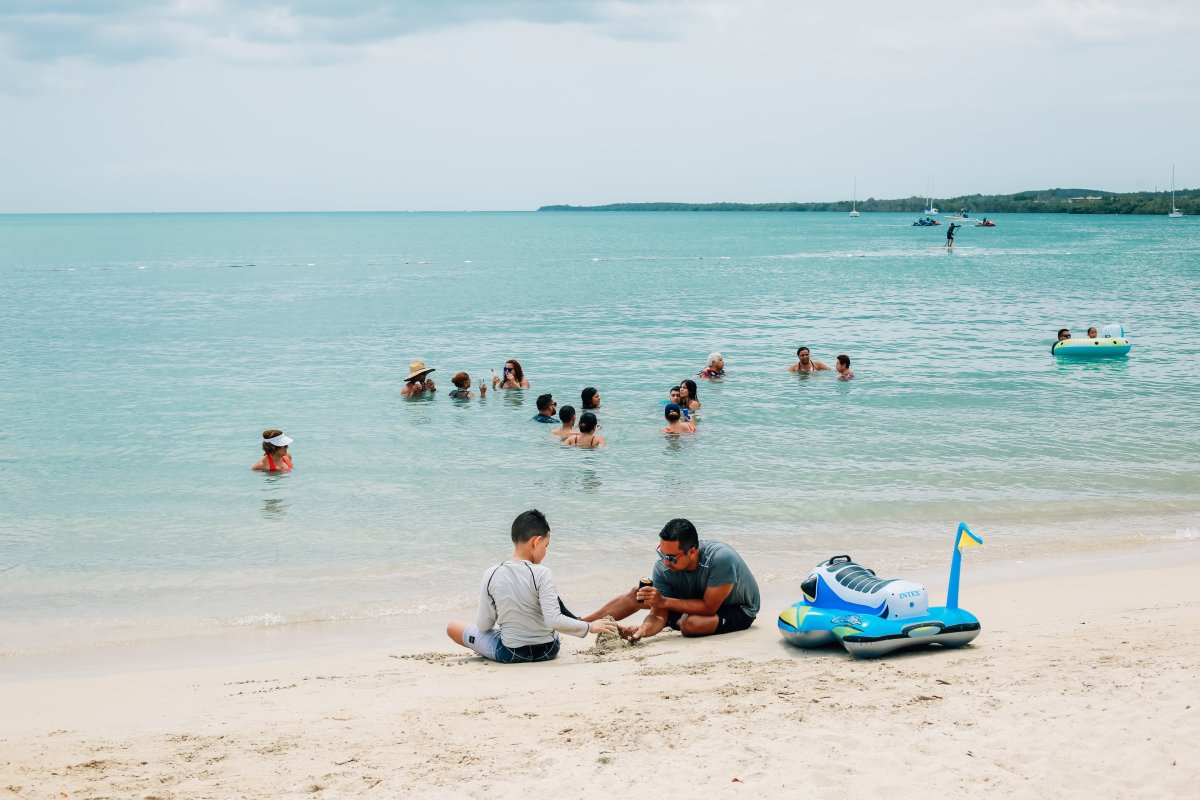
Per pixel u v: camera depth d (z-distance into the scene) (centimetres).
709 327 3469
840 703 625
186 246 12231
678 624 890
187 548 1193
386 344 3075
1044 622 863
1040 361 2630
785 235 15975
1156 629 809
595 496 1414
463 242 13612
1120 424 1850
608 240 14100
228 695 723
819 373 2439
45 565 1128
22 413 2002
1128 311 3912
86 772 552
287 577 1089
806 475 1520
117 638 905
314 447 1719
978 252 9619
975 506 1360
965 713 588
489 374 2523
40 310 4206
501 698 682
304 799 502
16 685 764
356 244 12938
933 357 2712
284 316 3938
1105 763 496
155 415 1986
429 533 1249
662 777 504
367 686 734
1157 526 1270
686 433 1795
